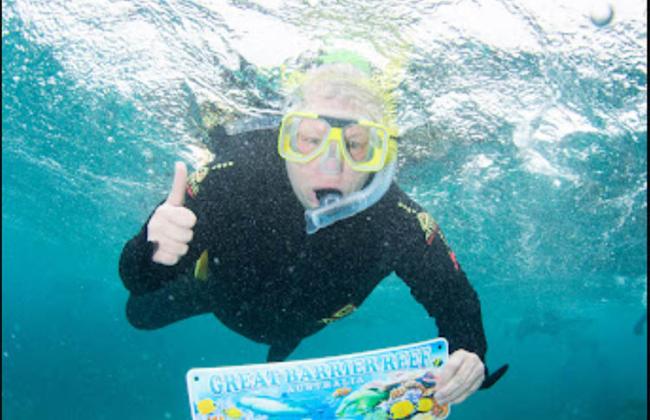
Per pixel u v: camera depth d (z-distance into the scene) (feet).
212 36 3.96
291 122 2.58
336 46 3.67
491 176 5.82
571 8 3.48
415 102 4.18
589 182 5.86
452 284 2.56
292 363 1.96
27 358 30.01
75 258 18.29
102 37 4.47
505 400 26.68
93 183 8.54
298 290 3.00
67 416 20.76
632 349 35.81
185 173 1.99
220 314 3.54
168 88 4.84
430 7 3.45
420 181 5.90
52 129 6.83
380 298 14.75
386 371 2.02
